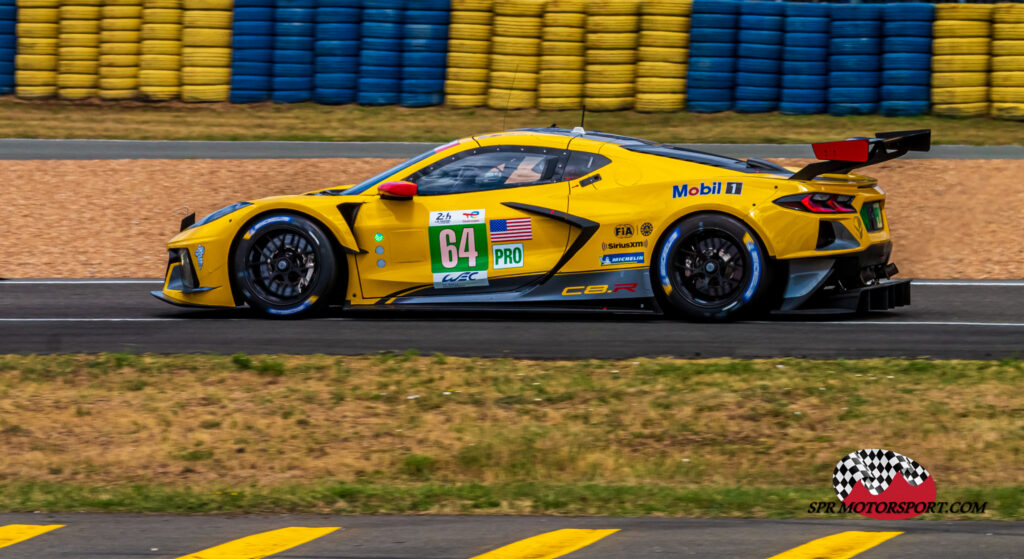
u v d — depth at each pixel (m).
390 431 19.69
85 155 52.84
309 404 20.88
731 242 25.75
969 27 57.53
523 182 26.88
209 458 18.67
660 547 14.24
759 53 59.56
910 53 58.22
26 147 54.88
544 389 21.23
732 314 25.92
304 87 63.91
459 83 62.25
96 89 65.62
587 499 16.47
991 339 24.80
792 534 14.75
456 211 26.80
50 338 25.59
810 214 25.41
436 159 27.48
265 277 27.47
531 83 61.47
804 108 59.38
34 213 43.84
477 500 16.50
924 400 20.33
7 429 19.75
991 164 47.59
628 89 60.50
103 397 21.28
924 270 37.44
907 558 13.75
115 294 32.62
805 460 18.19
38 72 65.94
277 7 63.66
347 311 29.12
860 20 58.56
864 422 19.38
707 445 18.95
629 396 20.89
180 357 23.41
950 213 42.66
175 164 50.16
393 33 62.50
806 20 59.06
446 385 21.62
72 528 15.30
